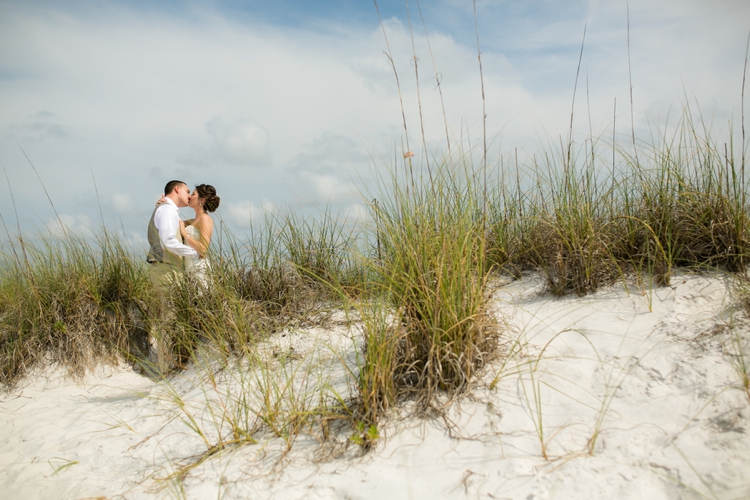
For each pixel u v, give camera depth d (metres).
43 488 2.76
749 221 3.37
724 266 3.39
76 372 4.58
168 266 4.76
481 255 3.06
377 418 2.53
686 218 3.65
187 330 4.37
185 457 2.81
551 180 4.30
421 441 2.40
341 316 4.17
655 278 3.44
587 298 3.50
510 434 2.32
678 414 2.22
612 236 3.82
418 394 2.65
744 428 2.02
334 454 2.44
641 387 2.46
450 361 2.63
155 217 4.69
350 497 2.14
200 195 5.33
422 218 3.20
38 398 4.30
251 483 2.37
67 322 4.86
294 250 5.01
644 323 3.00
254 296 4.72
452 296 2.77
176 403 3.52
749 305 2.81
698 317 2.90
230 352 4.06
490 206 4.47
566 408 2.43
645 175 3.97
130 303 5.20
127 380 4.55
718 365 2.45
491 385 2.64
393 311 3.04
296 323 4.26
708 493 1.78
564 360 2.80
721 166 3.54
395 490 2.12
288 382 2.97
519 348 2.96
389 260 3.34
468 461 2.21
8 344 4.74
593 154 4.09
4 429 3.75
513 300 3.76
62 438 3.38
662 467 1.95
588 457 2.09
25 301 4.98
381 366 2.62
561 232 3.92
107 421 3.54
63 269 5.24
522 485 2.00
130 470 2.81
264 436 2.79
